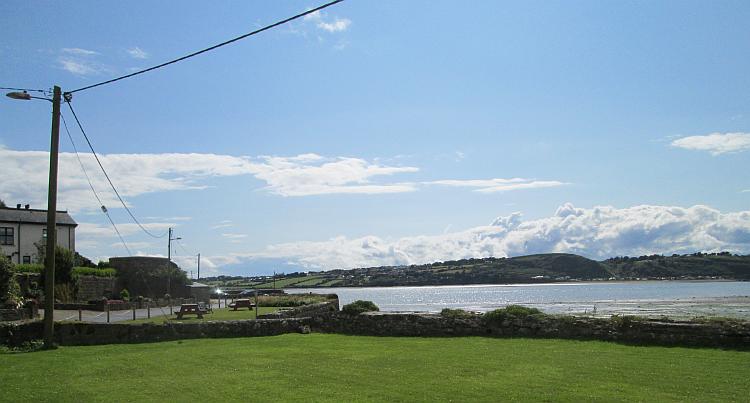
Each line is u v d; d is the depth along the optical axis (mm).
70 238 63031
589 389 13383
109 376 16500
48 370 17656
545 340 21484
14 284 36250
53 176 23812
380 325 25891
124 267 63969
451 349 20094
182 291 66438
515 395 13000
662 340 19656
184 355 20172
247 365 17766
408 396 13180
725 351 17969
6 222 57188
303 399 13156
